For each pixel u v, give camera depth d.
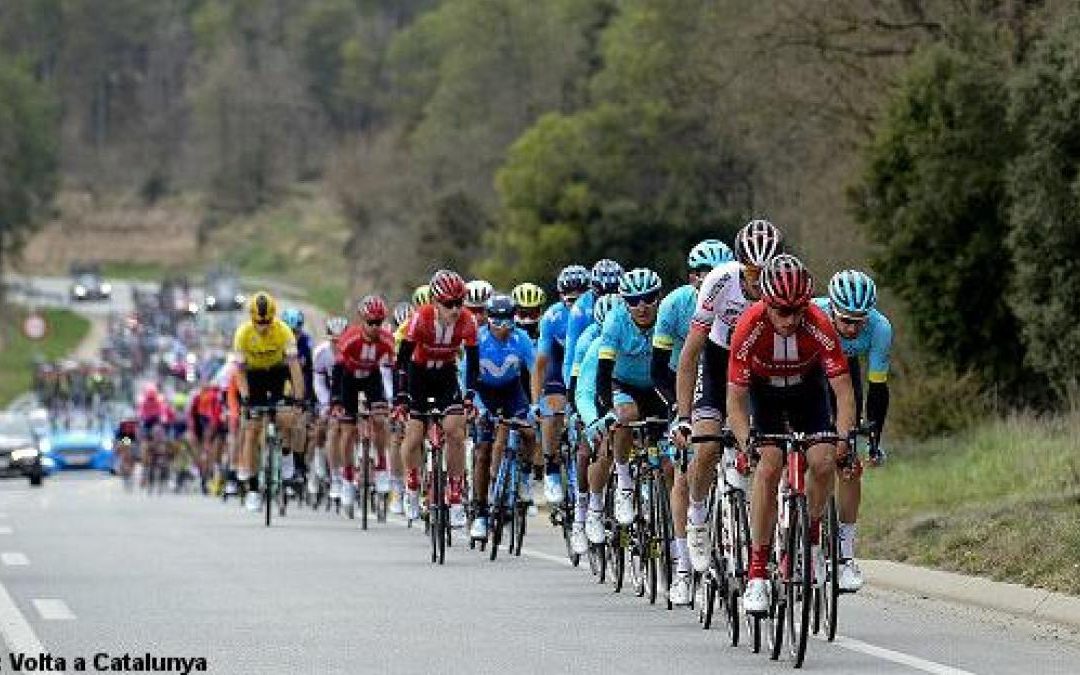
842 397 28.44
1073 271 69.25
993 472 52.19
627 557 37.84
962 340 75.19
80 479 147.75
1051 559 36.38
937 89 76.19
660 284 35.34
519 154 168.50
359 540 51.41
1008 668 27.00
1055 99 70.00
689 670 27.05
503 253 171.62
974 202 75.19
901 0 97.44
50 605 34.59
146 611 33.72
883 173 78.06
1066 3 79.06
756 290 29.67
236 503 79.88
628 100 170.62
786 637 28.25
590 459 40.94
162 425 106.00
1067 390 69.19
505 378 45.84
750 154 139.25
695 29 163.12
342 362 59.88
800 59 104.69
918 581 37.66
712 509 31.20
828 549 30.03
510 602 35.59
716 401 30.77
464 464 46.09
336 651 28.81
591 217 155.38
